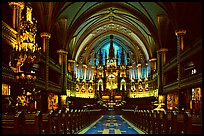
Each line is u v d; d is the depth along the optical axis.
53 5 30.86
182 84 29.94
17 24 20.53
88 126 23.72
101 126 23.89
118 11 42.84
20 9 20.66
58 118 12.75
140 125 21.95
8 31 19.11
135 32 46.94
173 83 33.59
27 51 17.23
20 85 16.73
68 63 46.00
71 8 35.59
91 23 44.81
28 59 17.28
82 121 21.47
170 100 37.78
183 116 10.70
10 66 17.53
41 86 28.02
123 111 44.47
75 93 49.38
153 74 45.41
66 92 39.66
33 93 17.20
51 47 41.16
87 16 39.78
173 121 11.02
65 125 14.49
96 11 40.06
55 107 37.41
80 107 44.47
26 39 17.48
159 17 36.91
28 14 20.17
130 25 46.41
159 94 39.44
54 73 39.34
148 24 39.38
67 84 42.91
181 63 30.95
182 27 31.08
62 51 39.09
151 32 39.47
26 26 17.72
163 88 39.12
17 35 19.34
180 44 31.25
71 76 45.81
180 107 30.16
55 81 40.28
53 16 31.38
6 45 19.83
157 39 39.34
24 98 16.73
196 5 30.03
